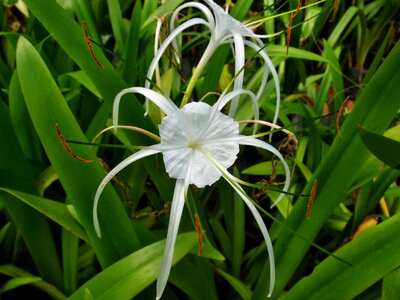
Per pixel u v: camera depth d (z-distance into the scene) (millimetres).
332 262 287
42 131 274
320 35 801
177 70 375
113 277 271
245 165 537
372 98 301
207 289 324
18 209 333
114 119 255
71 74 449
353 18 793
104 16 654
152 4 561
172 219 235
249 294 378
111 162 505
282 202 430
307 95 594
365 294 318
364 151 306
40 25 520
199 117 239
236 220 416
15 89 377
